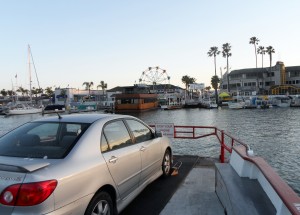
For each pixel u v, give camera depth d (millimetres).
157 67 110375
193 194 5207
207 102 94812
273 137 31281
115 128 4395
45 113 83500
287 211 2586
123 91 82938
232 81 113812
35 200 2660
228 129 39312
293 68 105375
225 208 4180
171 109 90125
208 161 7918
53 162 3115
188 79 136625
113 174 3805
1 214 2697
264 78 107312
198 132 35344
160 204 4812
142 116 68125
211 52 118688
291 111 69312
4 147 3580
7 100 149750
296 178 15508
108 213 3660
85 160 3402
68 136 3691
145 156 4938
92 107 90062
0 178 2773
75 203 3068
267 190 3521
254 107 82875
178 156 8602
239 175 4395
